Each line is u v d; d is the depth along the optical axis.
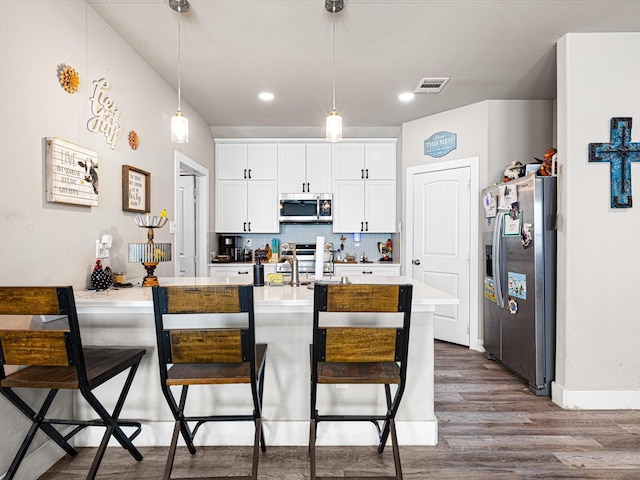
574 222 2.53
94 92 2.26
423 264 4.37
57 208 1.94
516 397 2.72
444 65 3.02
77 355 1.51
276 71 3.13
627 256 2.53
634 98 2.52
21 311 1.46
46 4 1.86
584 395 2.53
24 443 1.66
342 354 1.56
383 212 4.88
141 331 2.09
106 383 2.11
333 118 2.36
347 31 2.51
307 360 2.11
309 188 4.88
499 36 2.58
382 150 4.87
